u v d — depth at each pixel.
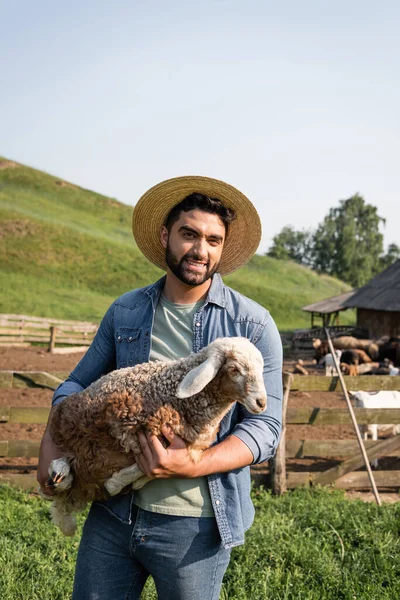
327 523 6.05
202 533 2.72
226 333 2.99
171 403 2.66
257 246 3.35
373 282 37.75
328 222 127.50
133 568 2.84
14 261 53.75
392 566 5.07
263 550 5.26
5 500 7.02
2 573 4.58
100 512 2.84
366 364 23.59
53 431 2.81
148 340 3.03
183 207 2.96
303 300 63.19
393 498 8.05
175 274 2.97
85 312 43.66
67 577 4.63
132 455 2.64
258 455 2.77
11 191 80.62
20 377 8.42
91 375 3.23
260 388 2.68
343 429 11.42
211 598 2.80
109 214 83.44
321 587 4.64
